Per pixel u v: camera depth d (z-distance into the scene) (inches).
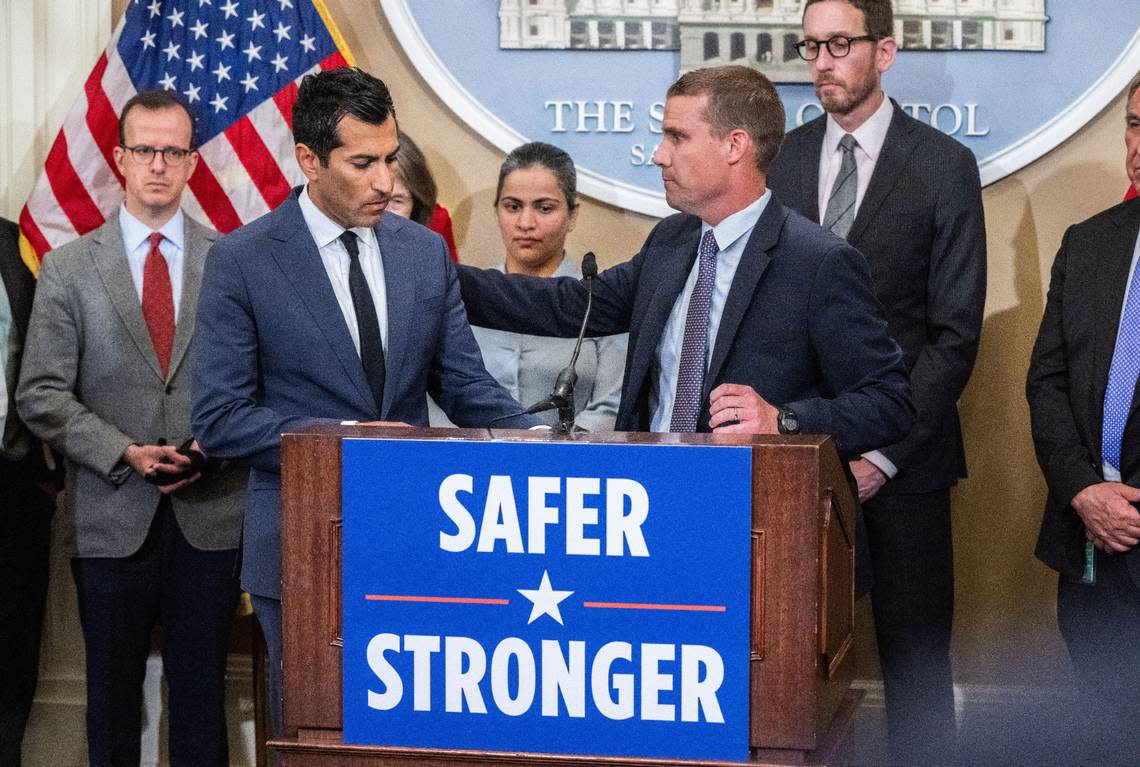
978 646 193.5
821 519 91.1
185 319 169.0
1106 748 159.0
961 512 192.9
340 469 94.5
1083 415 160.1
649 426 135.5
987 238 188.9
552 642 92.4
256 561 124.8
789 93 186.7
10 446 174.4
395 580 93.8
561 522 91.8
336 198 125.0
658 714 91.7
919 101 186.2
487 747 93.7
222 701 168.9
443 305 135.0
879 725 191.5
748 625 90.3
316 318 126.3
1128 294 159.5
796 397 127.3
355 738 95.0
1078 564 160.9
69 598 195.6
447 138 192.9
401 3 189.3
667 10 187.2
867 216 166.7
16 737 180.1
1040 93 185.0
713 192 127.6
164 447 162.4
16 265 180.2
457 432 97.5
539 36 188.9
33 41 190.4
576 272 176.4
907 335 167.6
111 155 183.9
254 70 185.9
